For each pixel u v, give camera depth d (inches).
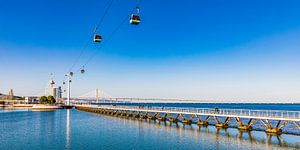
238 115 2062.0
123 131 2091.5
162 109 3043.8
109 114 4185.5
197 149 1403.8
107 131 2098.9
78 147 1487.5
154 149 1419.8
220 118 3545.8
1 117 3690.9
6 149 1455.5
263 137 1707.7
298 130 2146.9
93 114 4318.4
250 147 1427.2
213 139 1669.5
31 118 3481.8
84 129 2242.9
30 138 1788.9
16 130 2213.3
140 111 3440.0
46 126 2496.3
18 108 7071.9
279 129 1850.4
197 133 1929.1
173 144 1537.9
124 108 3715.6
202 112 2470.5
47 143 1606.8
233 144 1507.1
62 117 3636.8
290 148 1389.0
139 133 1972.2
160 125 2504.9
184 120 2645.2
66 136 1859.0
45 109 6382.9
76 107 6712.6
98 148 1459.2
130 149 1427.2
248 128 2036.2
